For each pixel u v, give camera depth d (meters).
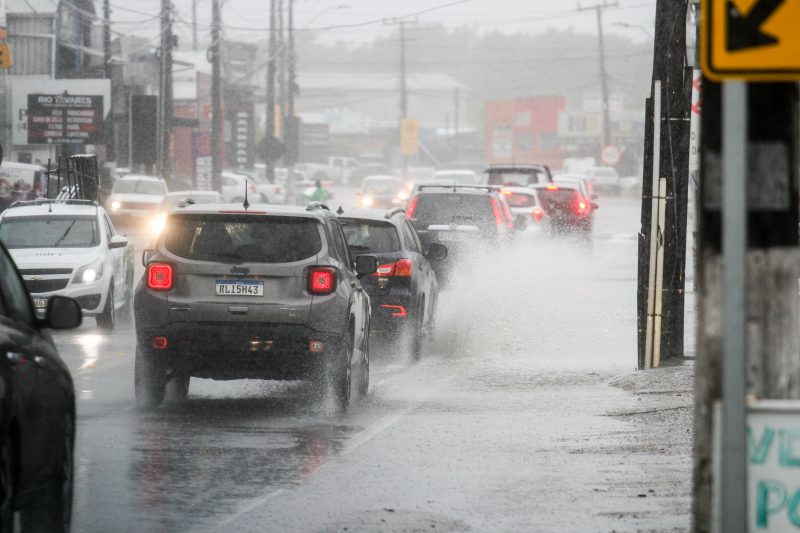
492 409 30.94
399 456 24.61
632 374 35.78
